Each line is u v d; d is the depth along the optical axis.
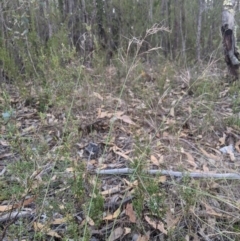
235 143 2.29
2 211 1.51
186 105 2.73
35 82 2.78
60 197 1.56
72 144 1.78
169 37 4.34
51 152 1.68
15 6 3.49
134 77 3.14
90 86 2.66
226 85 3.36
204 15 4.68
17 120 2.39
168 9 4.67
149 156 1.91
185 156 2.05
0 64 3.18
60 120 2.30
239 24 4.27
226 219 1.56
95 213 1.43
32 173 1.46
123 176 1.83
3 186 1.60
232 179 1.80
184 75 3.49
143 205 1.53
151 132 2.30
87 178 1.61
